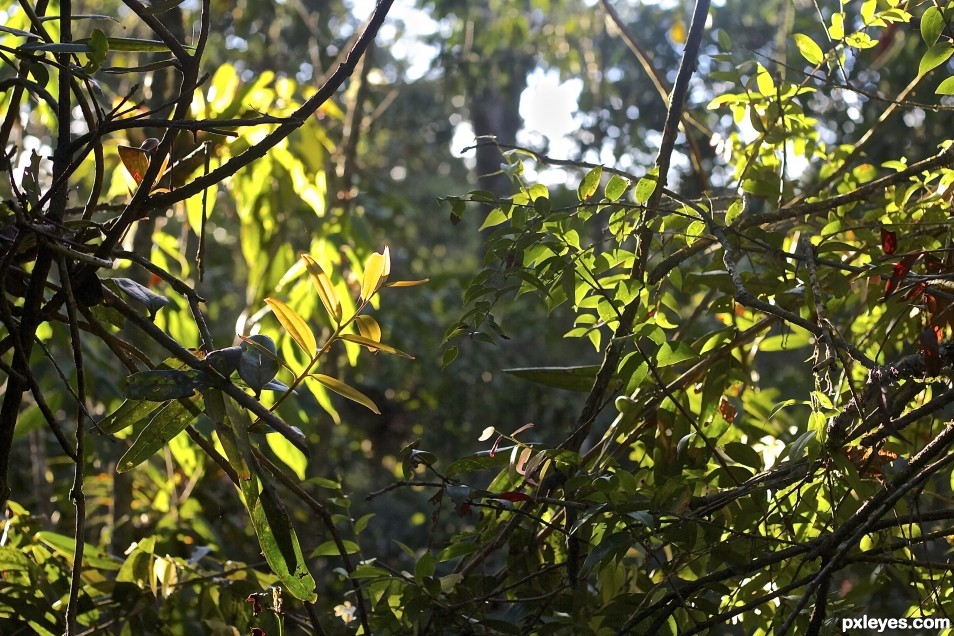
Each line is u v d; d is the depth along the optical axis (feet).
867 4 7.44
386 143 40.14
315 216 11.91
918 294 7.02
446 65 25.53
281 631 7.09
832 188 8.69
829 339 6.45
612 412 15.92
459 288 22.94
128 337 9.68
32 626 7.38
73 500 6.31
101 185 6.57
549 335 22.43
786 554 6.70
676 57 24.26
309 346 6.59
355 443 24.11
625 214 7.20
